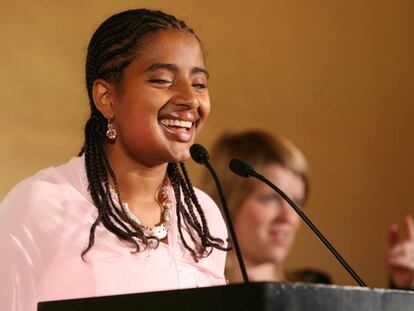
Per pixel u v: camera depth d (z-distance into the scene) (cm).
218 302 431
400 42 1582
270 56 1488
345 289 437
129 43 661
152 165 663
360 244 1475
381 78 1561
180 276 652
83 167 670
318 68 1521
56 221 638
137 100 650
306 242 1385
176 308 448
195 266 675
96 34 683
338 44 1543
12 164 1317
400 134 1549
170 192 687
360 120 1530
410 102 1566
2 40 1334
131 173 665
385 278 1472
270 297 415
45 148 1334
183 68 655
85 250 629
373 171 1518
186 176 707
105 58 670
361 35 1563
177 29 670
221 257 725
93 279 623
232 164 635
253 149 1391
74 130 1347
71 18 1365
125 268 632
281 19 1509
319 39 1530
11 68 1334
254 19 1490
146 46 657
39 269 627
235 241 557
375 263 1476
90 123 682
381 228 1495
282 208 1355
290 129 1465
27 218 634
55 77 1350
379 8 1580
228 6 1476
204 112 658
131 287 627
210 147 1395
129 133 654
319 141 1482
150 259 645
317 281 1379
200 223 731
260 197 1338
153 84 651
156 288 635
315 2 1539
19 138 1324
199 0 1455
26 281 622
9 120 1323
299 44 1515
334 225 1461
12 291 617
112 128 667
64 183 660
